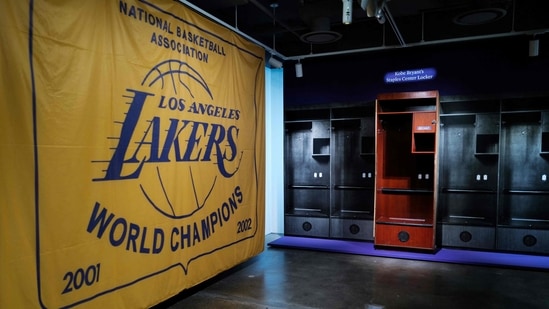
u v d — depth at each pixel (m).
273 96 6.89
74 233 2.56
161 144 3.34
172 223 3.48
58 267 2.46
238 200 4.60
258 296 3.91
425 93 5.31
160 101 3.32
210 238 4.06
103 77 2.77
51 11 2.41
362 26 5.73
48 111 2.40
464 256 5.17
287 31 5.59
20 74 2.24
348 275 4.57
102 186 2.77
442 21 5.25
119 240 2.93
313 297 3.88
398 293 3.97
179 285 3.58
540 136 5.34
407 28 5.47
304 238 6.38
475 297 3.85
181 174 3.61
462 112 5.79
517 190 5.50
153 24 3.24
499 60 5.40
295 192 6.86
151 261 3.24
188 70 3.68
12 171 2.20
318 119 6.49
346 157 6.49
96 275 2.73
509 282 4.27
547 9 4.64
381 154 5.97
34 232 2.31
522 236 5.17
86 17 2.64
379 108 5.72
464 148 5.75
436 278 4.42
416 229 5.42
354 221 6.12
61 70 2.47
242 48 4.67
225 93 4.30
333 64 6.38
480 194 5.71
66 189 2.51
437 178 5.30
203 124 3.93
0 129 2.13
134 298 3.07
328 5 4.60
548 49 5.15
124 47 2.95
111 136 2.84
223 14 5.32
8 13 2.17
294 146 6.82
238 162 4.60
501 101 5.34
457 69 5.61
